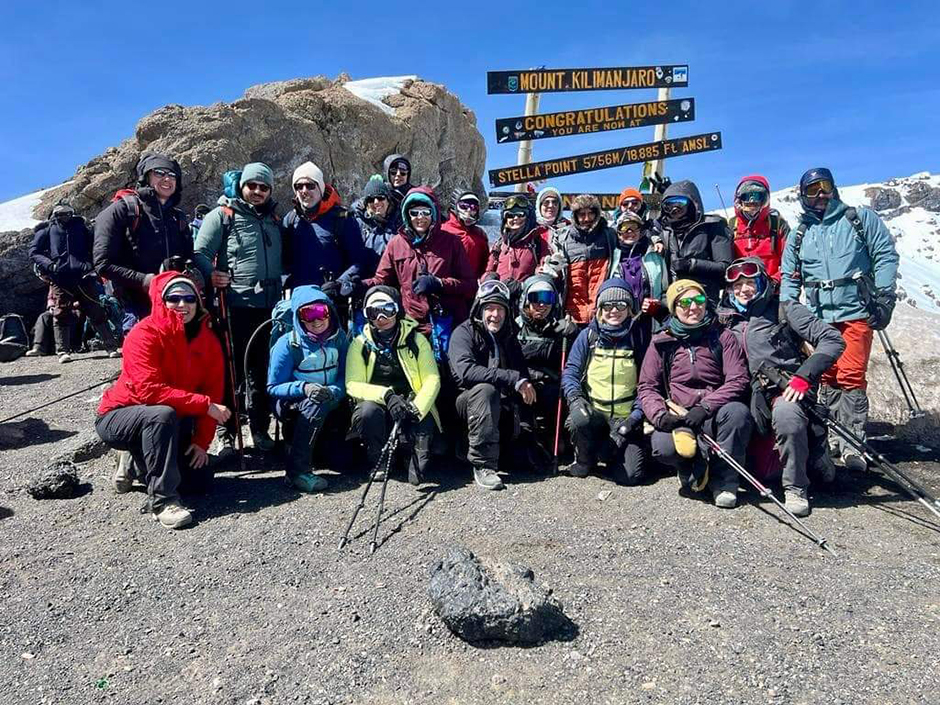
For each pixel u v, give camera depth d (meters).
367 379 5.79
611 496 5.52
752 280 5.50
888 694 3.16
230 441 6.40
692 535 4.79
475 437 5.70
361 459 6.20
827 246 6.04
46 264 9.86
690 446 5.17
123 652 3.63
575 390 5.84
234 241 6.12
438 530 4.91
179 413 5.22
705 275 6.29
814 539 4.68
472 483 5.82
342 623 3.82
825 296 6.07
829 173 6.02
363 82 14.59
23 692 3.33
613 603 3.95
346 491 5.62
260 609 3.98
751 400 5.37
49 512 5.30
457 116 15.49
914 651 3.46
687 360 5.46
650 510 5.23
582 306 6.57
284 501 5.43
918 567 4.32
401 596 4.06
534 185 10.56
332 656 3.54
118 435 5.09
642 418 5.66
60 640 3.74
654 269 6.38
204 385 5.57
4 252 11.35
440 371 6.15
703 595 4.01
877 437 7.13
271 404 6.36
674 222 6.43
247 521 5.07
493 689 3.29
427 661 3.50
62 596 4.15
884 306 5.93
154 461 5.04
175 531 4.95
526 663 3.46
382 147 13.38
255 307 6.21
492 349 5.91
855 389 6.06
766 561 4.41
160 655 3.59
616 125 10.40
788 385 5.21
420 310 6.25
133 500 5.48
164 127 11.28
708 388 5.45
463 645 3.62
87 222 11.17
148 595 4.16
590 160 10.35
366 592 4.12
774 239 6.63
